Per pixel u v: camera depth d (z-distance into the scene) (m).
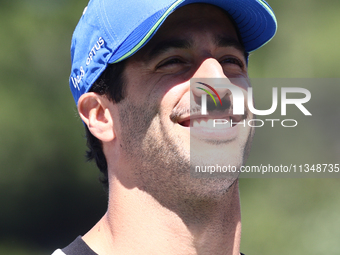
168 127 5.92
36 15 35.41
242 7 6.52
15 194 33.72
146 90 6.05
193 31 6.15
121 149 6.28
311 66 30.53
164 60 6.10
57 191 34.09
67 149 33.62
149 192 6.07
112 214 6.39
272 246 27.12
